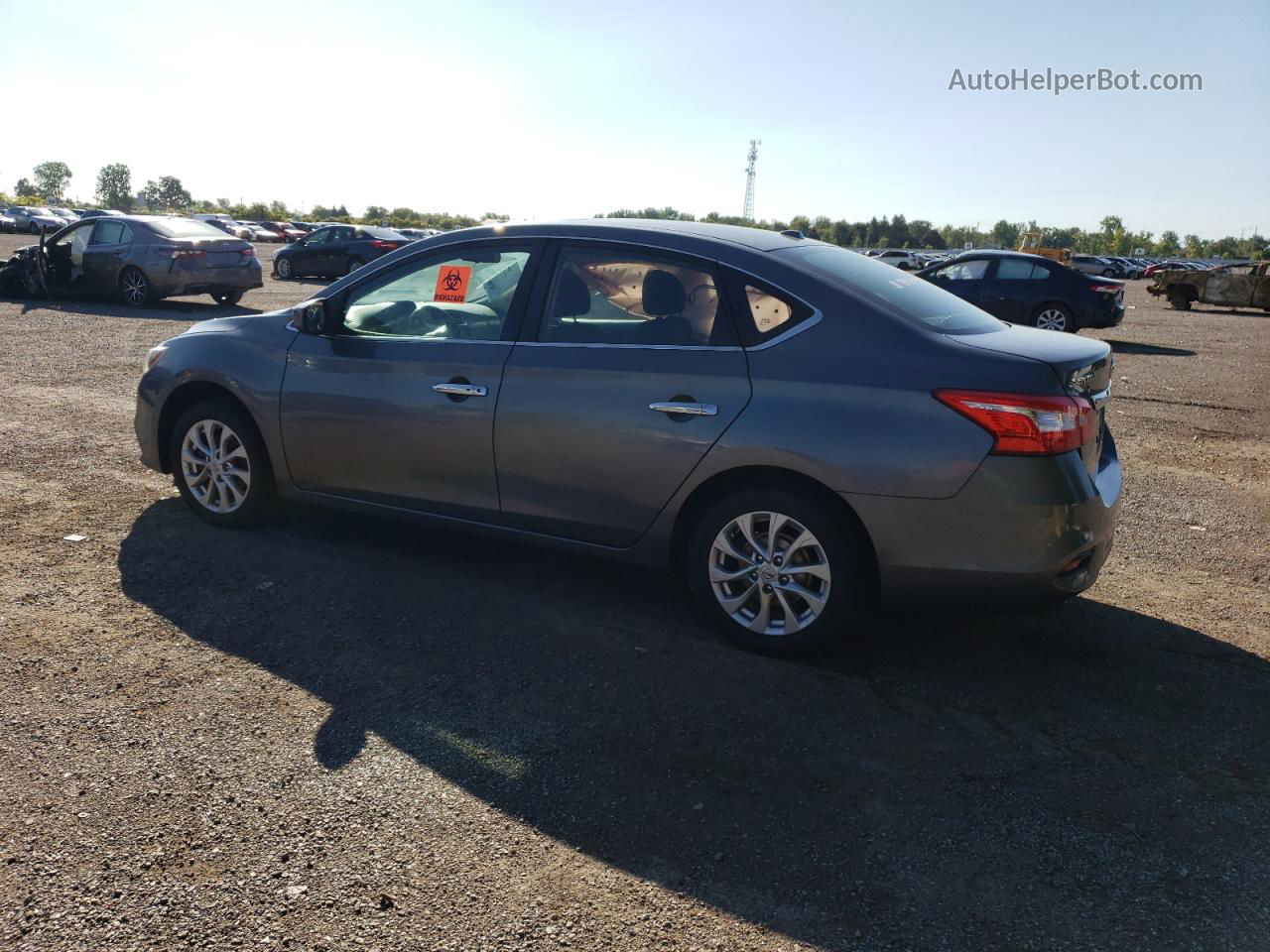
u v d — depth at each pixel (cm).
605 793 278
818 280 358
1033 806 276
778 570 357
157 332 1227
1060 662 370
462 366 406
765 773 290
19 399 780
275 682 336
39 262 1559
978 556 324
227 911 227
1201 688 353
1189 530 549
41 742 293
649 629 390
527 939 221
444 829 259
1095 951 221
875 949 221
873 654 373
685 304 371
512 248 413
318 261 2367
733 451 350
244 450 475
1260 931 228
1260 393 1052
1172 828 268
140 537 473
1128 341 1636
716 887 240
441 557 461
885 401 331
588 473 381
